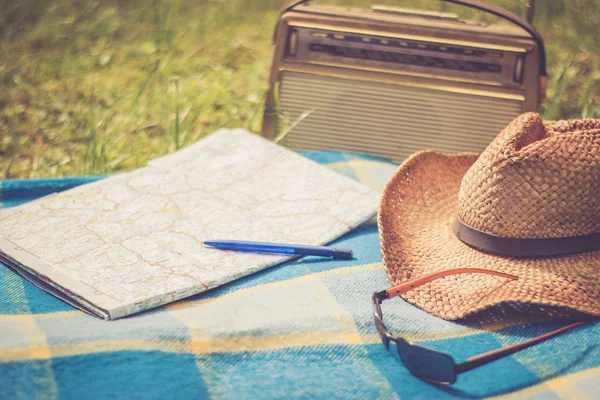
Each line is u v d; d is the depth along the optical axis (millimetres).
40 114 1823
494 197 1188
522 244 1184
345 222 1315
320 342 1135
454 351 1133
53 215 1309
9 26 2184
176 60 2076
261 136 1567
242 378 1098
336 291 1210
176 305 1185
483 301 1158
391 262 1220
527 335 1152
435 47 1498
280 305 1184
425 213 1293
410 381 1099
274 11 2406
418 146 1533
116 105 1864
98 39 2162
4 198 1396
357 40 1513
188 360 1105
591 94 1900
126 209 1325
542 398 1072
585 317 1157
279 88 1541
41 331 1124
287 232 1294
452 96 1500
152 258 1236
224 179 1394
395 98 1515
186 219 1311
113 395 1066
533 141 1214
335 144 1555
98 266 1218
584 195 1168
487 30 1496
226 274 1216
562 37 2133
